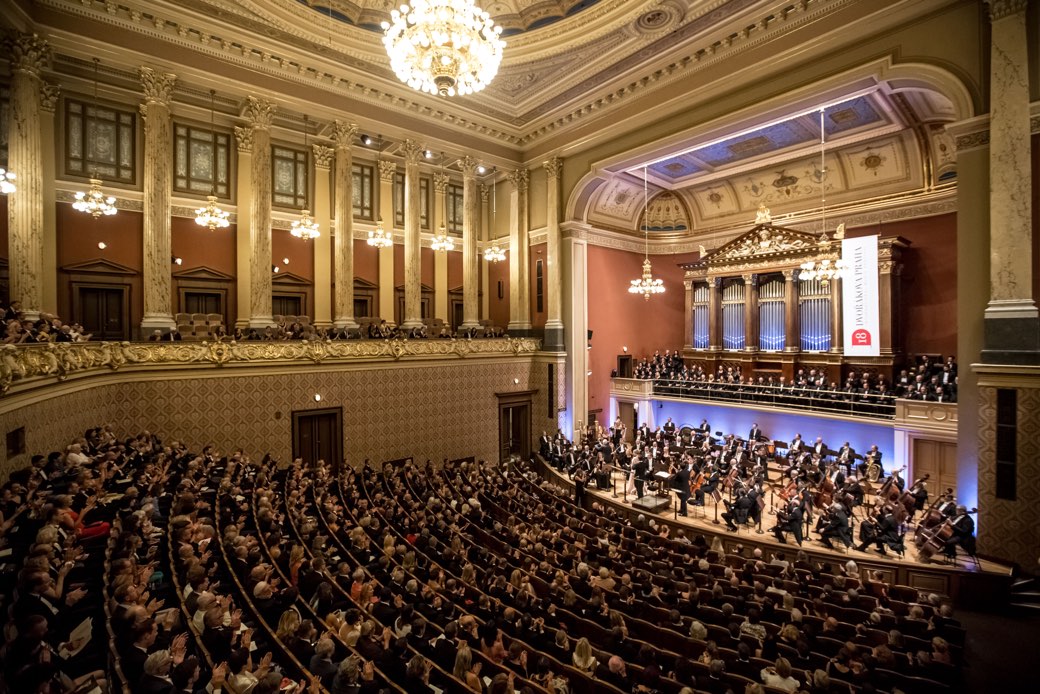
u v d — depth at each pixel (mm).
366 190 22719
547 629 7547
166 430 14078
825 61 14070
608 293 24766
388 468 16078
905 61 12688
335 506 12039
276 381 16000
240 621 5953
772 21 14648
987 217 11578
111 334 16906
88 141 16531
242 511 9875
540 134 22234
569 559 10383
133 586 5301
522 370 22406
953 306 18531
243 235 19078
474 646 6980
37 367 8836
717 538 12453
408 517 12281
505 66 18188
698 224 26266
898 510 12320
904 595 9727
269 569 7055
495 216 26469
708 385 22531
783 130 18969
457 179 25906
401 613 7160
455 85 8477
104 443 10547
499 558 10094
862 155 20094
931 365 18172
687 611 8750
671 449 18281
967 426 11891
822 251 17391
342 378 17391
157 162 14516
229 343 15094
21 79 12453
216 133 18953
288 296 20688
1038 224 11023
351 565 9258
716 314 24453
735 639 7602
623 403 24953
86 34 13461
